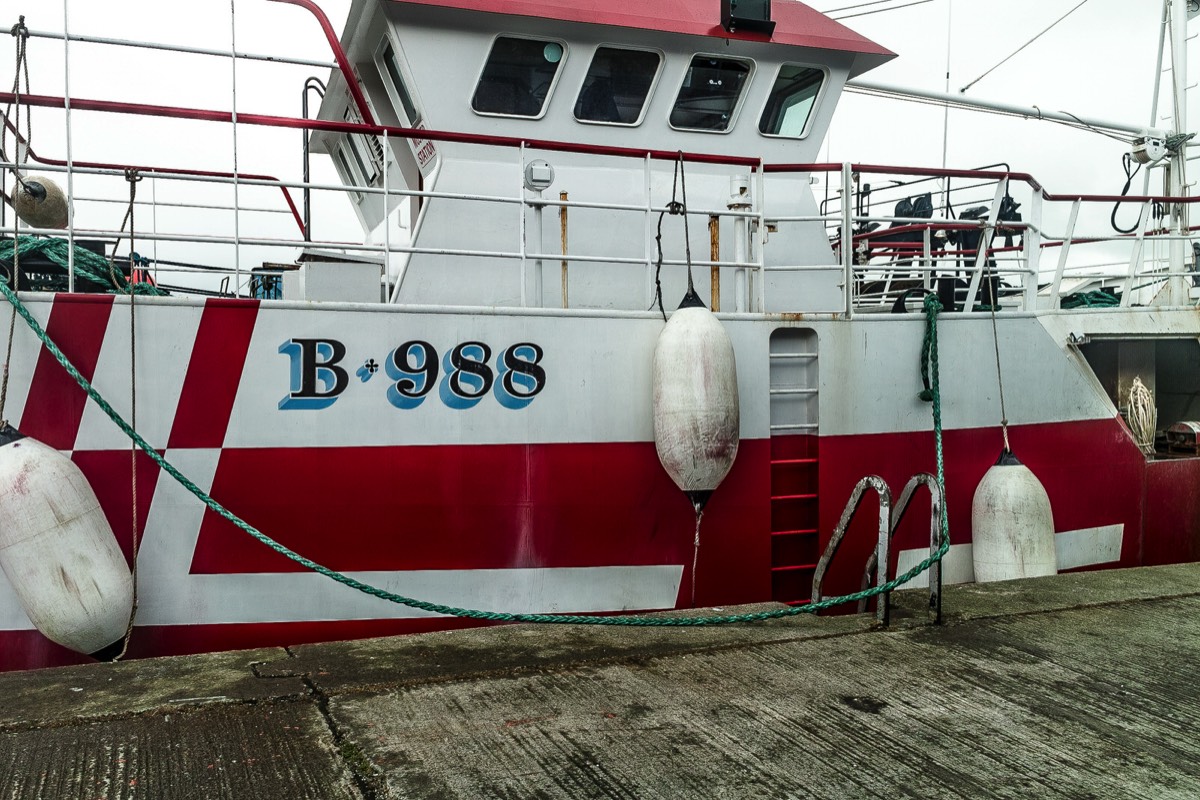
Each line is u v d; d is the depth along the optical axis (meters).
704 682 3.33
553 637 3.92
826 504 5.39
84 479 4.16
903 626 4.06
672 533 5.10
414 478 4.71
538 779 2.55
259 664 3.52
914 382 5.56
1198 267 9.05
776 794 2.49
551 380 4.89
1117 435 6.18
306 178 6.36
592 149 5.01
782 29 5.89
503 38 5.50
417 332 4.69
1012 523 5.48
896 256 9.88
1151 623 4.13
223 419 4.46
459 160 5.55
